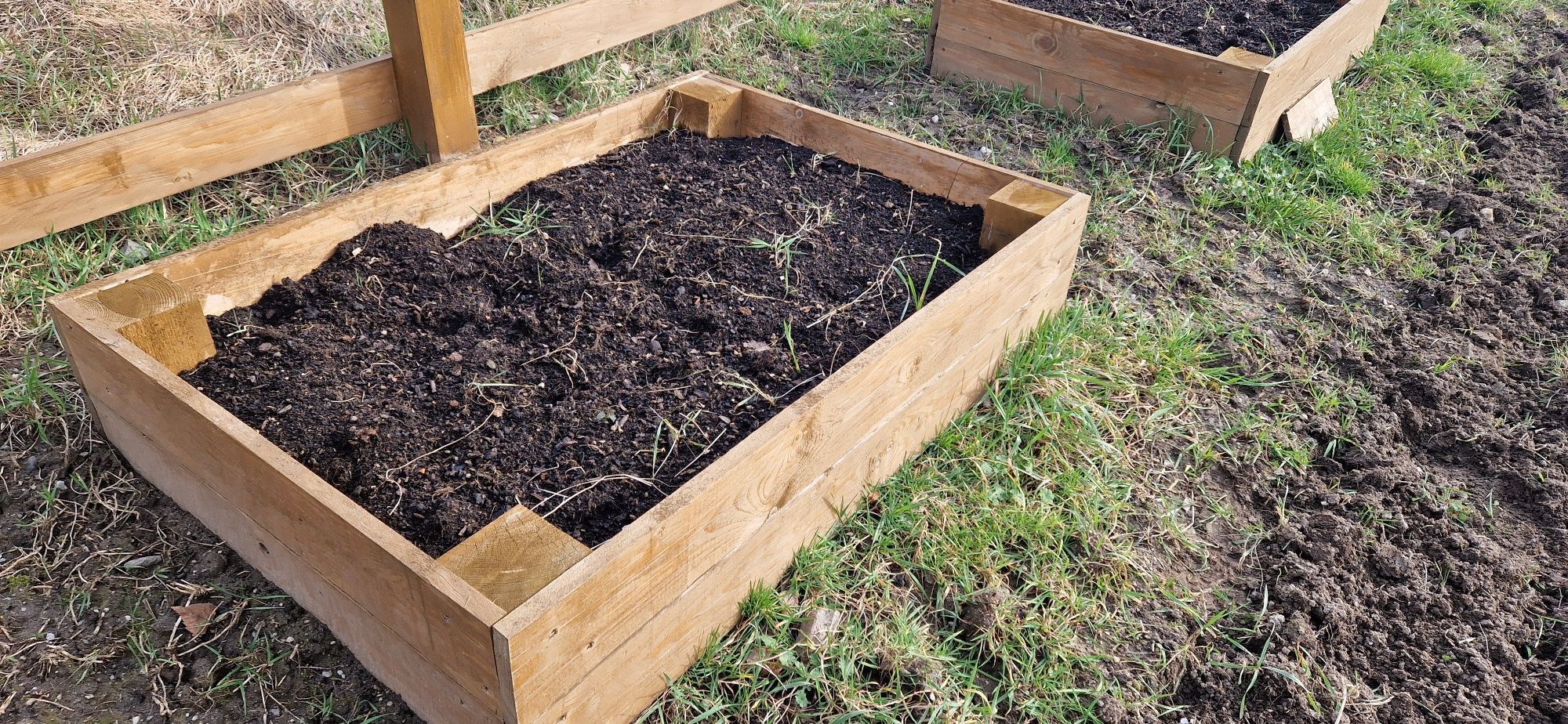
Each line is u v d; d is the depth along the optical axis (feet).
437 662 6.17
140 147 9.87
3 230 9.34
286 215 9.01
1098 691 7.56
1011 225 10.05
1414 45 17.98
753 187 11.16
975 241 10.60
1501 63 18.48
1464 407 10.72
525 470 7.63
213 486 7.38
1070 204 9.93
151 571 7.77
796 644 7.62
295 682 7.14
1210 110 13.92
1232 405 10.62
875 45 16.39
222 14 12.84
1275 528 9.20
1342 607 8.35
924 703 7.37
